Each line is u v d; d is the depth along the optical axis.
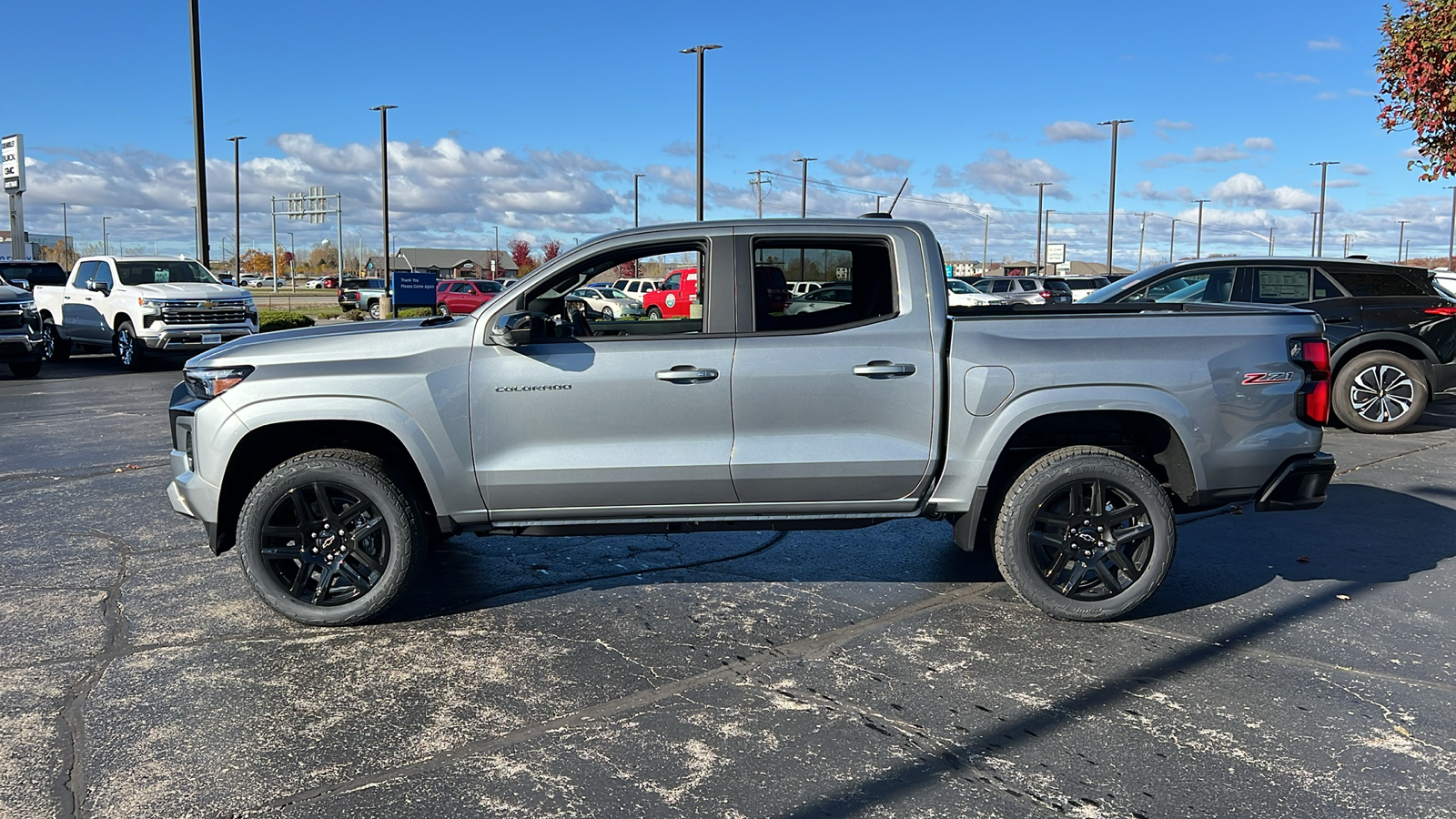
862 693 3.91
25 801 3.10
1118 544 4.60
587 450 4.54
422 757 3.39
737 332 4.56
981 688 3.95
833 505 4.65
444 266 112.12
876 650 4.36
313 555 4.59
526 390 4.51
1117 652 4.32
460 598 5.11
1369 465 8.35
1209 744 3.46
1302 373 4.68
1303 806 3.05
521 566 5.68
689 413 4.52
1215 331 4.62
